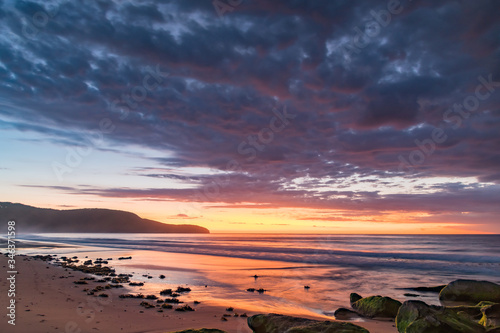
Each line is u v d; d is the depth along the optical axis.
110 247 64.06
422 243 88.69
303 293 17.97
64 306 11.76
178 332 6.97
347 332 7.23
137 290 17.23
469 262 37.00
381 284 21.56
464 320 9.09
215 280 22.27
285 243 89.19
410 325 8.88
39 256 35.38
